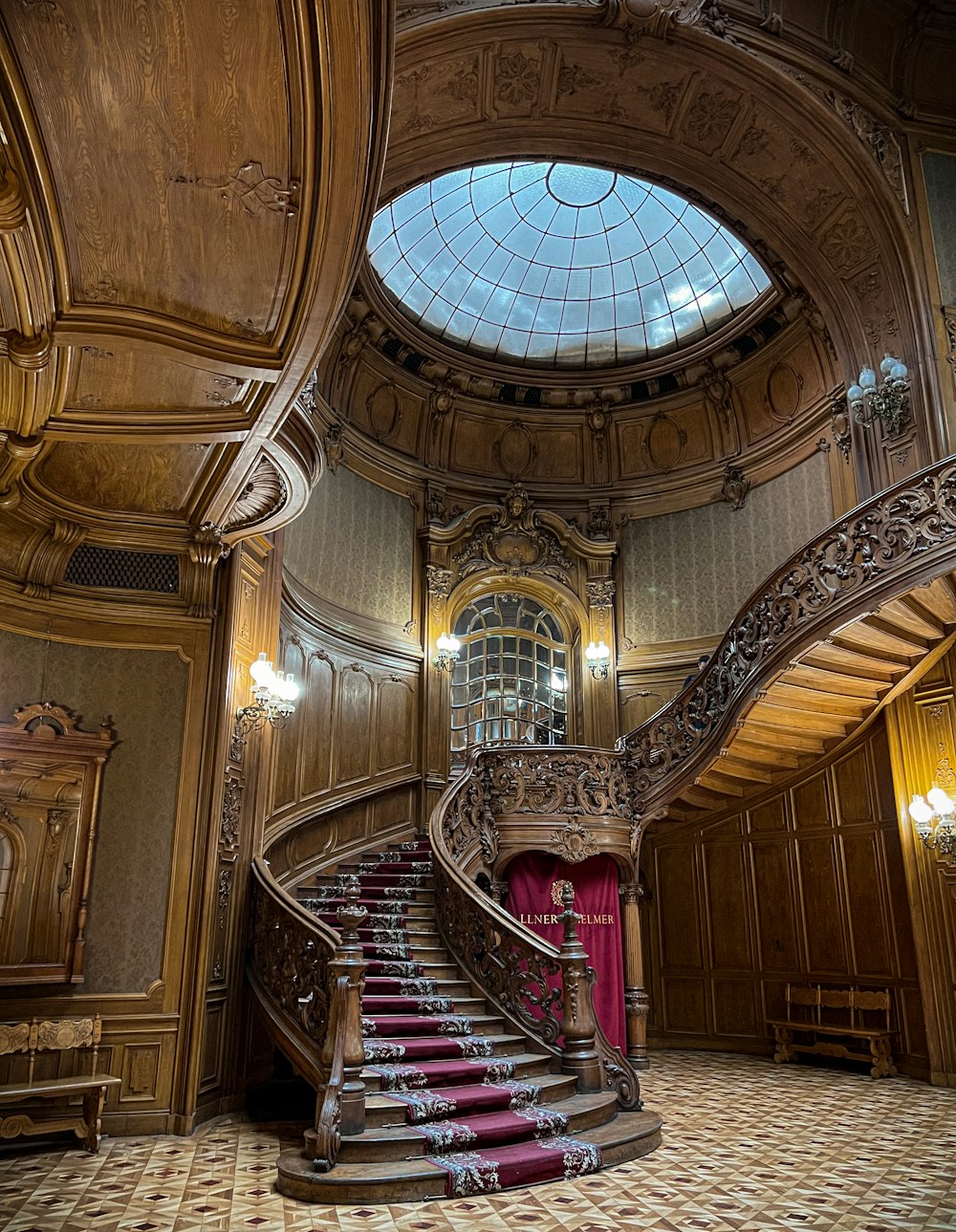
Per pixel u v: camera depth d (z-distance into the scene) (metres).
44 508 6.93
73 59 3.27
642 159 9.68
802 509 11.44
